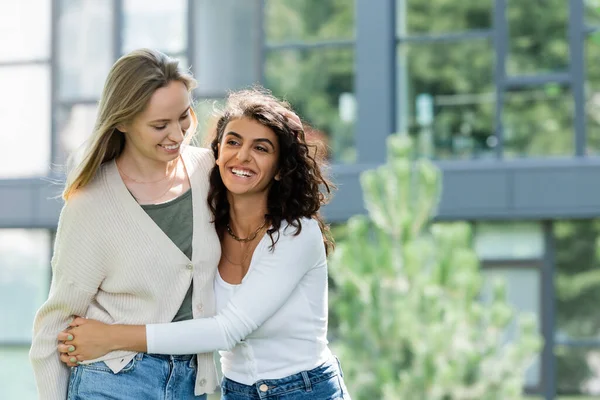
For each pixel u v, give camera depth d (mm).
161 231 3691
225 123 3842
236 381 3840
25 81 12156
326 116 11500
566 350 11008
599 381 10914
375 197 8438
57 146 12055
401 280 8156
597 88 11055
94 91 12031
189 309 3752
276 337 3801
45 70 12117
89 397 3670
